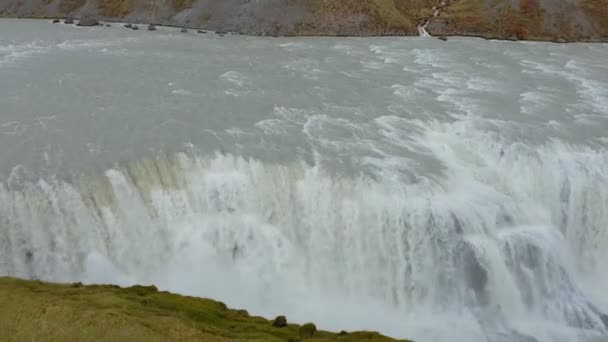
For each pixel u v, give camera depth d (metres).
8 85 53.00
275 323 30.67
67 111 47.03
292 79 58.81
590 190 42.66
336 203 38.66
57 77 56.22
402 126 47.56
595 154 44.31
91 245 36.00
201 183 38.81
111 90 52.94
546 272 39.03
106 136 42.41
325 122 47.44
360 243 38.22
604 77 63.62
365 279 38.28
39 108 47.41
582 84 60.50
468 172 42.44
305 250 38.62
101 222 36.28
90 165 38.19
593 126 48.50
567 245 42.38
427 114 50.12
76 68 59.84
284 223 38.88
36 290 30.09
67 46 70.38
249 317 31.33
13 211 35.03
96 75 57.53
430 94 55.50
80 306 27.58
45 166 37.91
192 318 28.53
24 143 40.72
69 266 35.53
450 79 61.06
